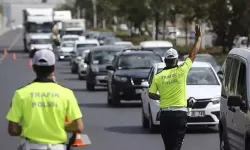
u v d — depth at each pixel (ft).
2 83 225.97
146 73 151.33
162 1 364.79
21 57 425.28
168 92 71.82
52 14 466.29
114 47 208.85
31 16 462.60
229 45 299.79
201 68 115.96
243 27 287.48
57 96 45.01
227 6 285.64
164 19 390.21
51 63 45.80
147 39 452.76
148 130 113.60
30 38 441.27
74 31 563.48
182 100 71.87
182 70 71.87
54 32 466.29
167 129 72.02
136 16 442.50
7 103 161.17
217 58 276.00
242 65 73.87
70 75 274.77
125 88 149.89
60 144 45.16
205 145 96.58
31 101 44.91
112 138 104.68
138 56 159.43
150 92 72.95
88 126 119.55
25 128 45.01
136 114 137.80
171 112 71.56
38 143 44.80
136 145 97.40
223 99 81.41
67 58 390.63
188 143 98.53
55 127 44.96
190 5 292.40
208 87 109.60
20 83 225.15
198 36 72.84
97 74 195.11
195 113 105.60
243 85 72.13
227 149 79.05
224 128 80.18
